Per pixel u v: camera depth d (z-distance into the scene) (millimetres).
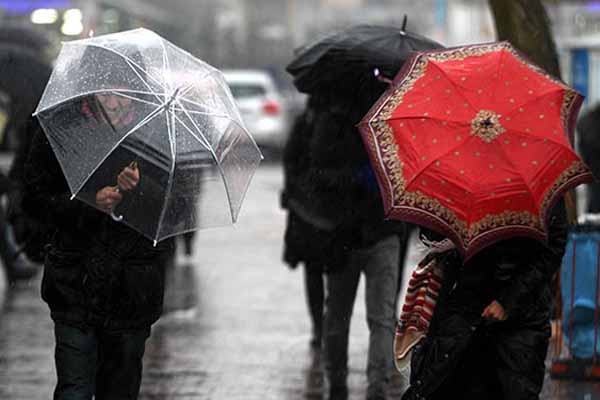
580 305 19906
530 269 12930
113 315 13617
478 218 12266
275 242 39594
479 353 13258
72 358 13586
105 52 13500
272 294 29281
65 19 67125
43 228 14047
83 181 13016
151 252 13680
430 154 12367
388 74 18188
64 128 13180
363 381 20422
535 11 22188
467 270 13086
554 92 12648
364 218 18078
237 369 21328
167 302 27609
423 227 13312
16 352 22250
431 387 13078
